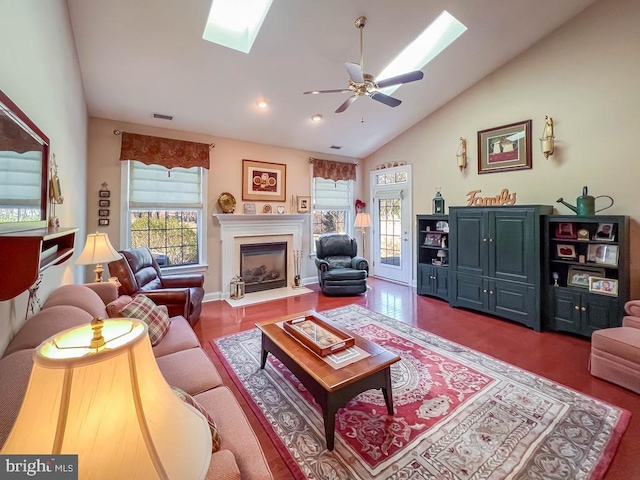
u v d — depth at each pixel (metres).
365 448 1.81
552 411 2.12
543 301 3.65
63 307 1.60
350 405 2.22
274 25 3.01
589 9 3.48
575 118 3.65
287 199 5.79
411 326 3.80
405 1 2.96
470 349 3.13
